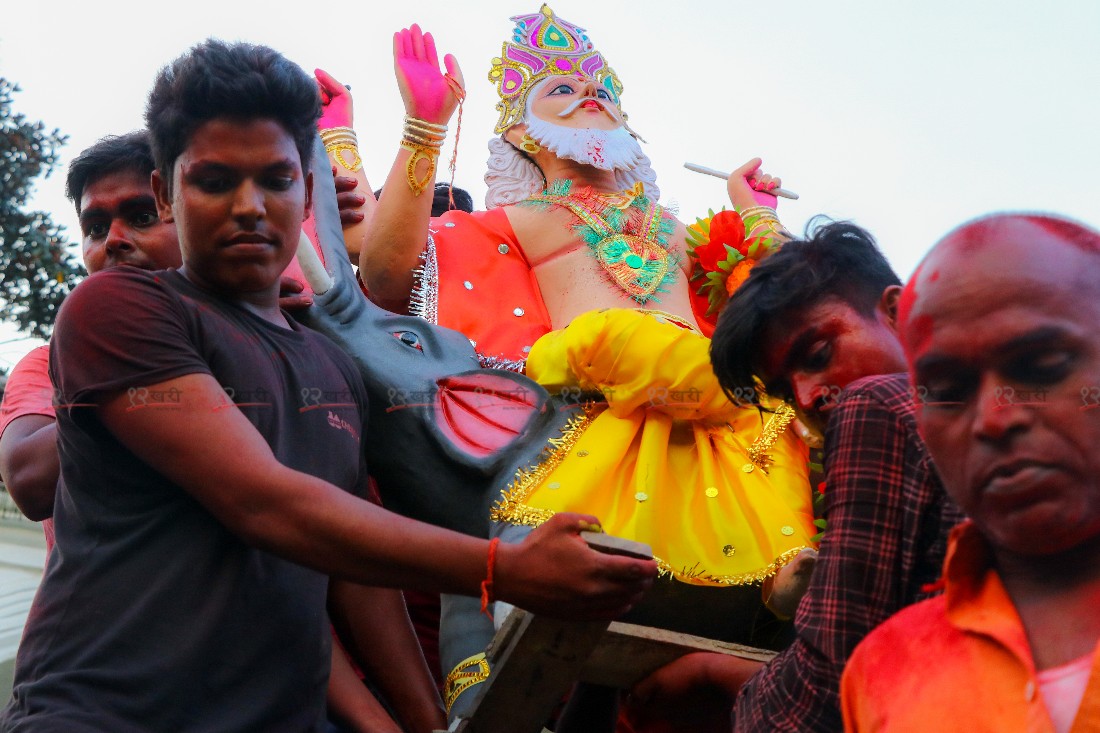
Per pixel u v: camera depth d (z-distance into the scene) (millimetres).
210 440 1913
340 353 2420
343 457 2227
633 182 3822
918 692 1414
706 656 2215
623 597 1830
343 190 3576
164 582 1956
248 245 2166
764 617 2541
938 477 1771
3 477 2660
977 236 1419
